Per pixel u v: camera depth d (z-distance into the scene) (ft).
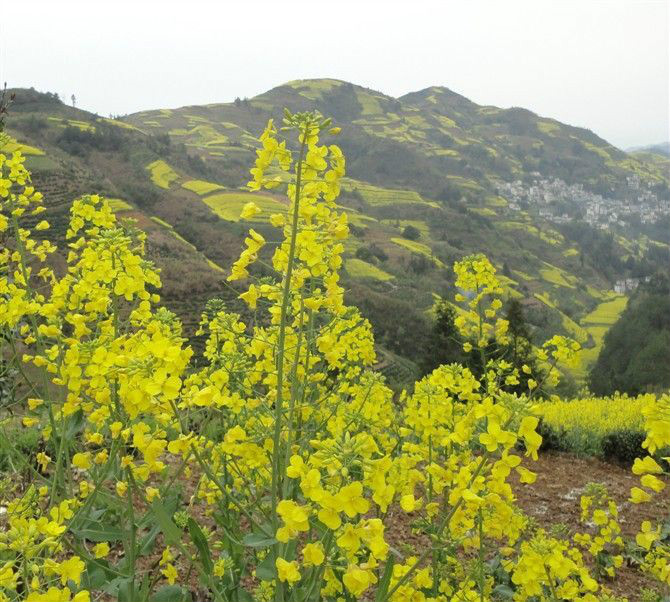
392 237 422.00
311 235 10.76
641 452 41.91
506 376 19.89
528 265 490.08
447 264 388.16
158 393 9.37
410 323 180.14
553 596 12.41
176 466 20.27
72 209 15.65
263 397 11.96
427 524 13.25
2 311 12.78
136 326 13.32
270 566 9.34
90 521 11.15
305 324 13.42
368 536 8.07
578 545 23.63
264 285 11.25
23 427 20.56
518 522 13.25
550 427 44.27
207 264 196.75
